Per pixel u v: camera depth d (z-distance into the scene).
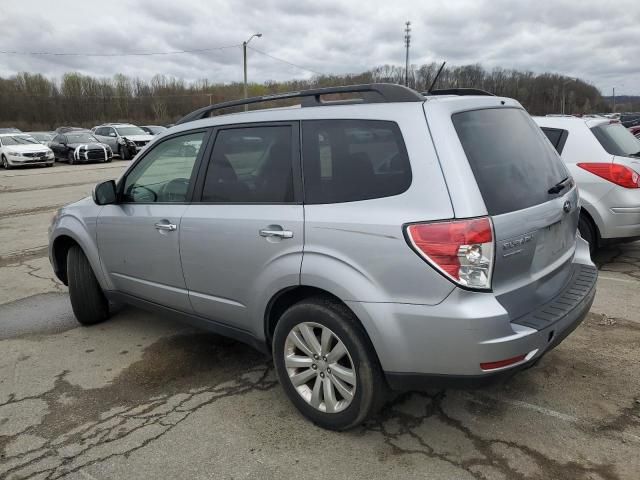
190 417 3.10
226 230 3.14
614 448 2.68
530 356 2.46
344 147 2.76
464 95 3.04
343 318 2.67
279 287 2.90
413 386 2.55
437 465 2.59
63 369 3.80
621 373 3.42
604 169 5.39
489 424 2.92
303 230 2.77
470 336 2.33
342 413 2.79
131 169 3.99
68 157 24.73
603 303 4.67
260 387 3.44
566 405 3.08
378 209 2.54
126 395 3.40
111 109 77.00
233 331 3.35
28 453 2.82
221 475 2.59
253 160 3.14
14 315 4.96
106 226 4.05
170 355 3.97
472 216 2.34
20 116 71.81
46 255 7.33
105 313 4.66
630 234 5.39
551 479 2.47
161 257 3.63
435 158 2.46
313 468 2.61
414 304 2.42
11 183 17.25
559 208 2.91
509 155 2.76
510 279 2.53
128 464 2.69
